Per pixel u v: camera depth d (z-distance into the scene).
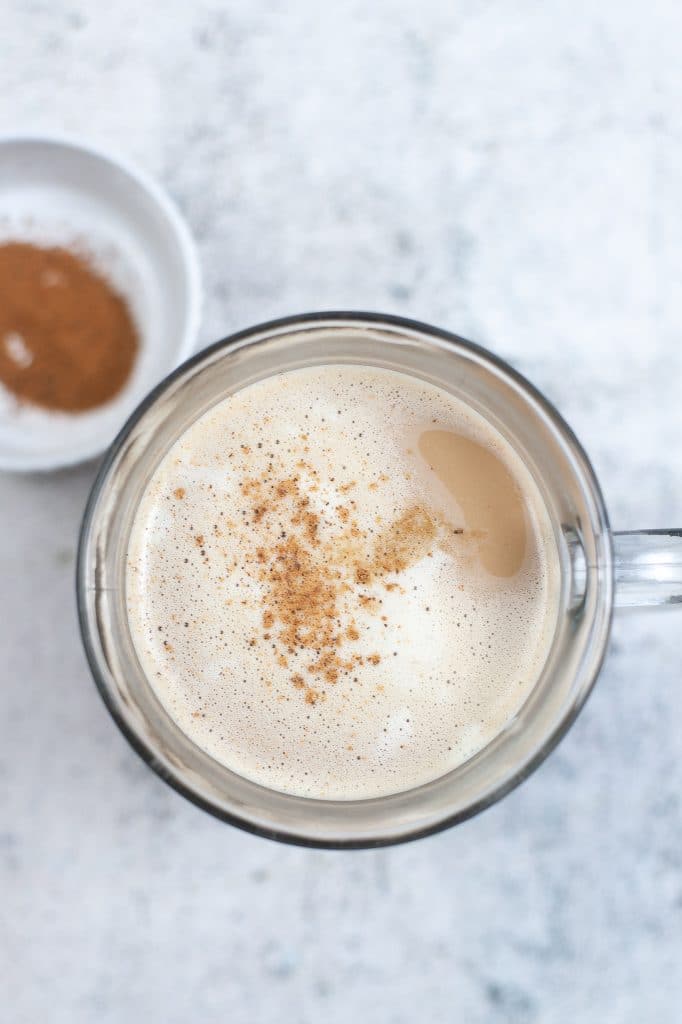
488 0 0.36
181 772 0.29
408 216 0.35
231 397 0.31
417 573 0.31
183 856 0.34
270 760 0.30
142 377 0.35
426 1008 0.34
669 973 0.35
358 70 0.35
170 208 0.34
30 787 0.34
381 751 0.30
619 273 0.35
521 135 0.36
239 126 0.35
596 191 0.35
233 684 0.30
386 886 0.35
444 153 0.35
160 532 0.31
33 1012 0.34
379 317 0.30
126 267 0.35
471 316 0.35
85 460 0.34
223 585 0.31
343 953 0.34
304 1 0.35
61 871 0.34
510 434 0.31
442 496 0.31
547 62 0.36
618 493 0.35
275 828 0.29
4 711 0.34
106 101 0.35
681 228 0.36
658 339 0.35
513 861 0.35
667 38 0.36
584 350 0.35
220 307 0.35
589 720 0.35
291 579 0.31
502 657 0.31
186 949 0.34
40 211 0.35
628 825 0.35
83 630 0.29
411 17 0.36
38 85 0.35
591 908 0.35
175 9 0.35
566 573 0.30
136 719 0.29
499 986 0.34
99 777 0.34
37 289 0.35
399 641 0.31
